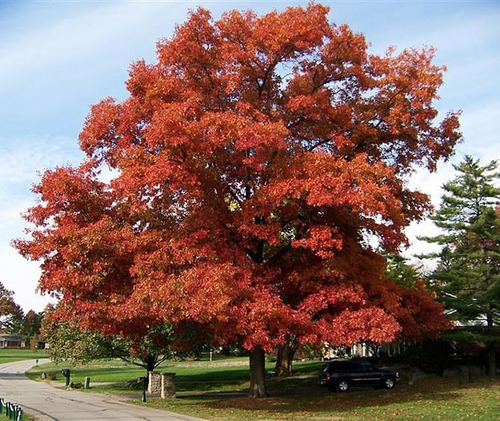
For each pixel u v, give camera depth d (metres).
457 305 29.44
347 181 18.05
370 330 18.59
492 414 17.53
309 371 39.88
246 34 21.02
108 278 20.11
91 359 37.09
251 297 17.89
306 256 21.36
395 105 21.64
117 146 21.22
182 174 17.78
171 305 16.91
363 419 17.11
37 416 18.30
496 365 33.50
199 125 17.48
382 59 22.47
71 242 18.50
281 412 19.19
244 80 21.55
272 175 19.52
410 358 32.88
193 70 21.27
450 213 32.72
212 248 19.12
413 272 36.16
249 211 19.27
